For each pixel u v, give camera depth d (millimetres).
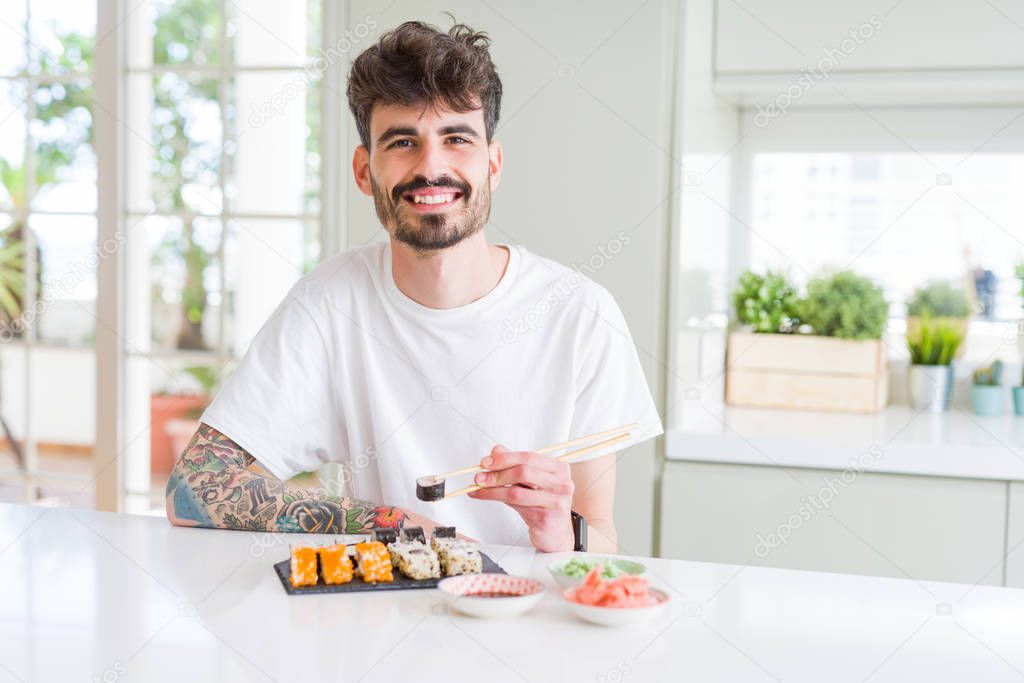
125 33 2838
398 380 1644
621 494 2283
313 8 4984
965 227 2715
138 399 2934
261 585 1181
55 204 5383
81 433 6621
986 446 2090
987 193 2691
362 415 1668
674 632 1037
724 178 2738
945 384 2611
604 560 1266
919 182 2742
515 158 2330
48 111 5438
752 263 2885
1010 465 2070
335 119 2412
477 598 1055
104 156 2850
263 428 1613
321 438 1696
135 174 2912
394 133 1466
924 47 2287
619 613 1034
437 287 1591
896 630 1052
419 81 1432
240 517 1430
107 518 1505
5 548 1335
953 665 959
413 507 1621
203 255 6500
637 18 2240
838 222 2814
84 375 6609
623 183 2271
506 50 2316
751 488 2207
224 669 931
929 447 2113
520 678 910
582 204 2297
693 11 2256
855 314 2543
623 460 2275
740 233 2883
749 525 2217
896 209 2766
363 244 2428
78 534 1408
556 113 2299
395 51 1452
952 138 2711
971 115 2693
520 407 1633
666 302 2266
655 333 2264
